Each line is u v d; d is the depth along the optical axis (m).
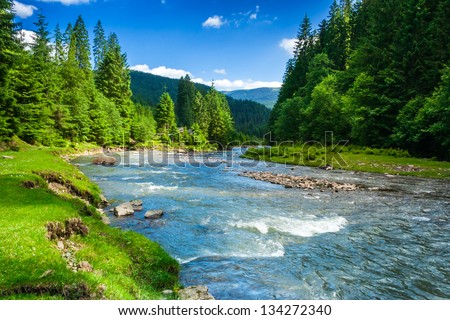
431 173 32.53
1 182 14.80
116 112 75.69
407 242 12.65
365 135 51.38
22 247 7.64
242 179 31.97
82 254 8.81
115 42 109.12
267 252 11.53
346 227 14.65
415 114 42.16
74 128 58.78
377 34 56.16
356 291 8.65
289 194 23.22
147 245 10.74
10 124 36.12
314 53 97.31
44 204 11.63
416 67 45.53
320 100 62.97
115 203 19.62
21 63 39.81
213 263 10.52
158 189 24.88
